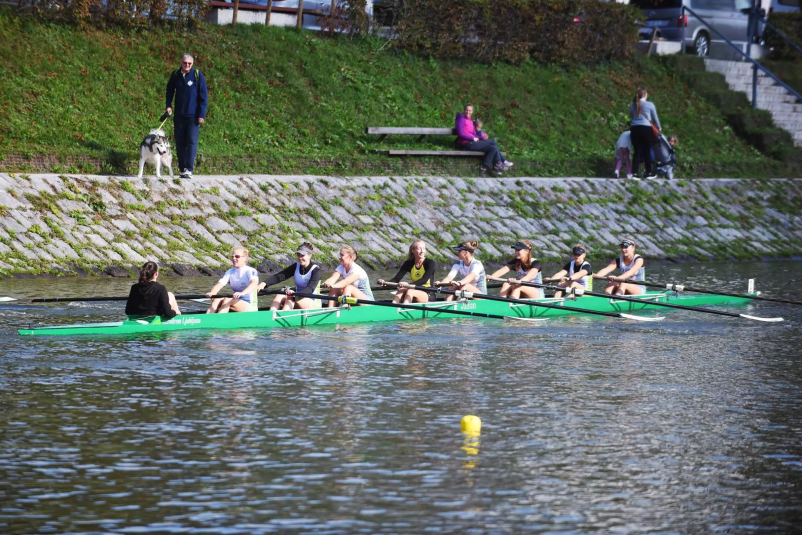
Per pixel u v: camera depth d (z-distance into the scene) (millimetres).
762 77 86812
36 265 43250
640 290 41688
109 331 31312
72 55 58062
